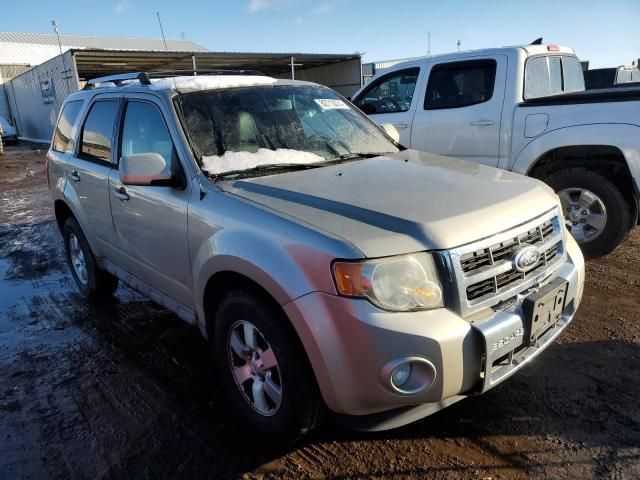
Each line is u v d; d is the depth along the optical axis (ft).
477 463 8.30
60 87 71.20
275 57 68.80
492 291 7.85
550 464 8.18
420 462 8.41
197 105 11.06
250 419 9.27
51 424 10.03
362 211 8.13
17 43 128.57
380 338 7.06
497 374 7.91
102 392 11.06
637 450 8.34
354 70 76.74
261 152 10.84
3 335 14.10
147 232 11.35
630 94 15.12
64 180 15.29
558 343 11.76
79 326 14.43
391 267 7.27
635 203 16.02
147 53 59.62
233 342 9.21
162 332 13.74
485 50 18.69
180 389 10.98
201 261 9.32
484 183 9.52
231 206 9.04
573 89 21.57
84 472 8.70
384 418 7.82
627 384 10.11
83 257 15.85
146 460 8.91
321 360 7.44
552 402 9.68
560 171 16.83
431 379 7.25
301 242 7.70
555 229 9.29
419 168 10.53
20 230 26.23
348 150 11.98
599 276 15.48
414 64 20.59
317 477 8.26
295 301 7.55
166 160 10.75
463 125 18.78
